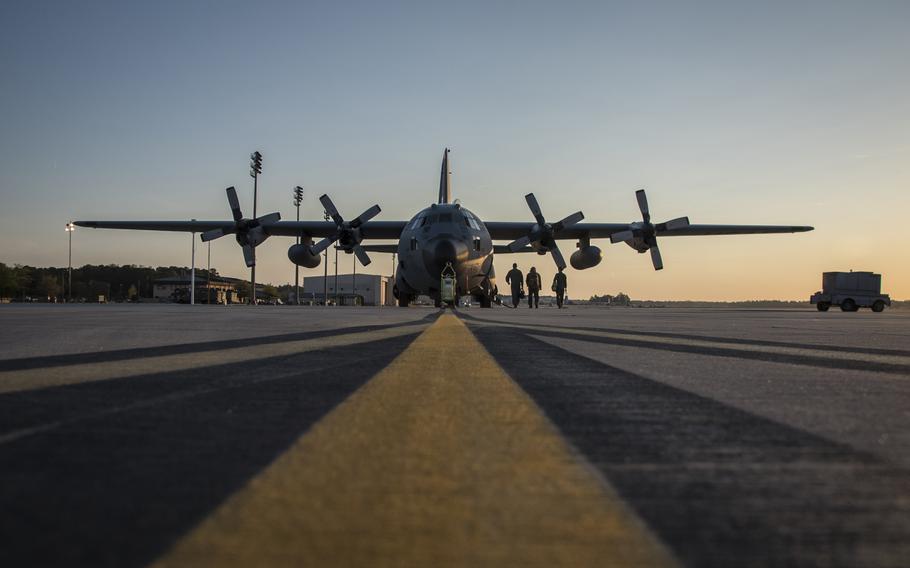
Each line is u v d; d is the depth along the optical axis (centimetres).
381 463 197
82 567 114
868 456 210
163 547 125
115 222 3491
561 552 125
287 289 14238
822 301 3912
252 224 3325
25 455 204
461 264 2731
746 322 1426
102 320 1235
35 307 2523
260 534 133
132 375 418
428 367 469
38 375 416
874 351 634
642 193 3238
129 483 172
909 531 139
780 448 221
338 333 859
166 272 15212
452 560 120
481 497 162
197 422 264
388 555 123
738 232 3622
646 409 300
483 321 1317
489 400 324
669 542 131
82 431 244
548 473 186
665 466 195
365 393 346
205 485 171
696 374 436
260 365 480
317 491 166
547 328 1031
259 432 244
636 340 764
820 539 133
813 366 491
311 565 117
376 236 3666
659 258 3238
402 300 3344
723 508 154
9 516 143
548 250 3272
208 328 970
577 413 289
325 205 3284
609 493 166
